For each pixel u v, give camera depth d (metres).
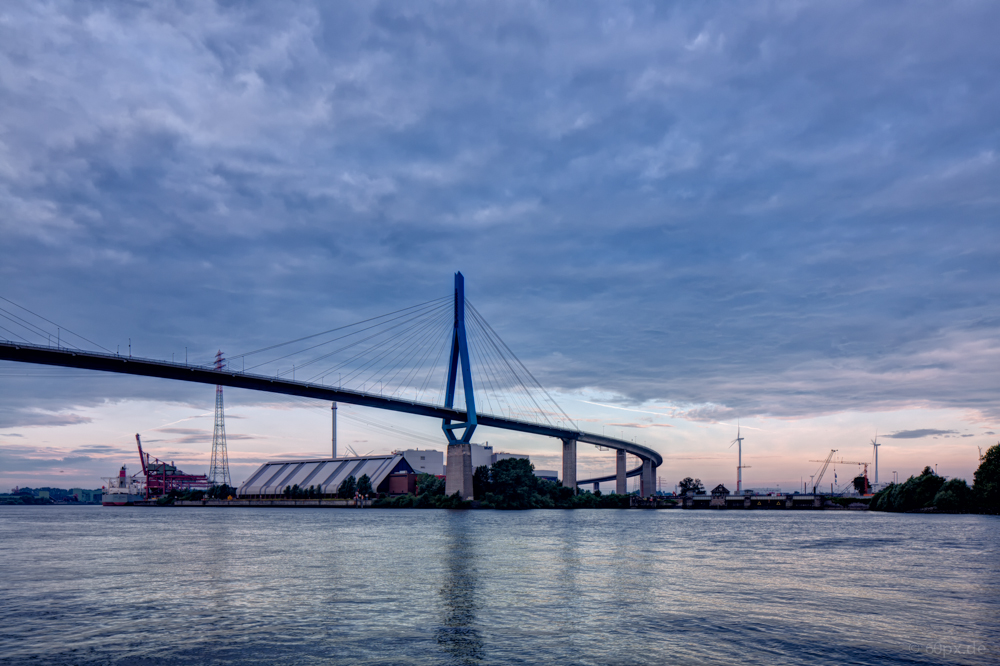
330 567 60.59
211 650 31.95
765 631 36.28
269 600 43.78
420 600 43.72
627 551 77.38
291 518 177.12
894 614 41.53
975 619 40.38
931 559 72.69
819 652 32.59
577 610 40.88
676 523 152.38
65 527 136.88
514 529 119.00
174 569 59.94
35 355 144.38
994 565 67.25
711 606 42.88
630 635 34.91
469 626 36.47
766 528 133.25
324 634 34.72
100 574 57.06
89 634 35.06
